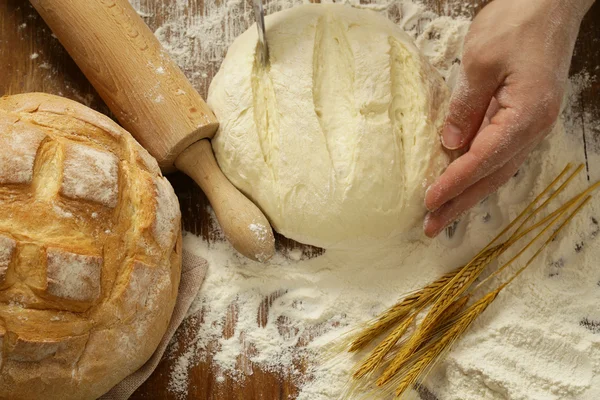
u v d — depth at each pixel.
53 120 0.76
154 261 0.75
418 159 0.79
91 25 0.80
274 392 0.82
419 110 0.80
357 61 0.80
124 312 0.73
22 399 0.71
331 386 0.81
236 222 0.79
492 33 0.74
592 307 0.81
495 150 0.74
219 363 0.82
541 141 0.84
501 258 0.82
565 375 0.79
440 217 0.79
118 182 0.74
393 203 0.79
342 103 0.81
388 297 0.83
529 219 0.83
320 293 0.83
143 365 0.79
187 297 0.82
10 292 0.70
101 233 0.73
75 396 0.73
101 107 0.86
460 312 0.81
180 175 0.86
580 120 0.86
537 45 0.73
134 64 0.80
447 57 0.88
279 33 0.82
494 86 0.75
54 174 0.73
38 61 0.86
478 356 0.79
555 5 0.73
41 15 0.82
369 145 0.78
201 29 0.88
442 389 0.81
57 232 0.71
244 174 0.80
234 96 0.81
